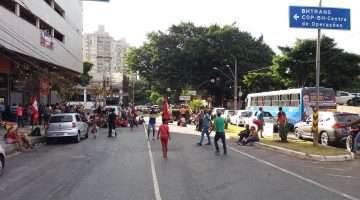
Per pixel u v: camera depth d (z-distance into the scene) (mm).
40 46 35094
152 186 10953
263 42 75625
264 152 19469
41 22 37031
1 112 31547
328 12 20094
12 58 32062
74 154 18656
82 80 84438
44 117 34000
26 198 9625
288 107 36781
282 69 59406
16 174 13125
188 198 9516
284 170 13898
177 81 73500
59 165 15117
